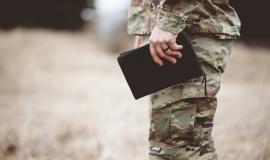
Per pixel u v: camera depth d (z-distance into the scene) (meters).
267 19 11.95
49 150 3.56
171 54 1.91
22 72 8.01
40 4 18.75
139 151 3.52
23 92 6.24
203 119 2.03
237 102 4.97
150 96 2.09
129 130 4.04
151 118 2.09
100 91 6.30
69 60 10.13
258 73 7.79
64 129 4.09
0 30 16.86
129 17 2.22
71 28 19.66
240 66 8.42
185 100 2.00
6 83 6.88
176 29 1.90
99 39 14.69
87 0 19.61
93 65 9.56
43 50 11.44
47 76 7.75
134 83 1.99
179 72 1.94
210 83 2.01
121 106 5.04
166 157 2.07
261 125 3.65
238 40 12.18
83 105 5.27
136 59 1.97
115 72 8.73
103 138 3.74
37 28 18.38
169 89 2.02
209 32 1.99
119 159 3.35
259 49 10.59
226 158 3.10
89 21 18.34
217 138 3.62
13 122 4.29
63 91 6.33
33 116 4.54
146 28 2.12
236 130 3.76
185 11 1.92
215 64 2.02
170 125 2.03
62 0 19.17
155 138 2.09
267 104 4.25
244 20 12.09
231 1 11.91
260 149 3.12
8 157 3.42
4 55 10.04
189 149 2.04
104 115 4.55
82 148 3.60
